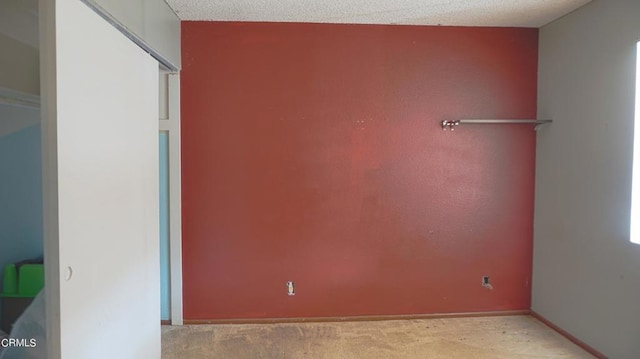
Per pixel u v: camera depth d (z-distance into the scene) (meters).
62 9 1.31
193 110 2.77
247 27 2.77
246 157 2.81
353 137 2.85
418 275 2.94
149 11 2.14
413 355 2.42
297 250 2.87
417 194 2.91
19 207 2.27
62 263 1.31
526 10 2.56
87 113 1.48
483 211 2.95
